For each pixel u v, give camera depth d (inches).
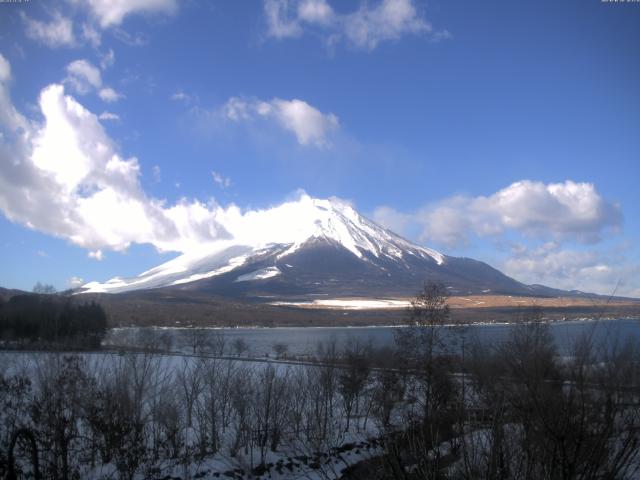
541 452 345.4
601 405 350.9
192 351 3248.0
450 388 909.8
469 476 356.2
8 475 506.9
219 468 1090.7
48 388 920.3
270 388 1279.5
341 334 6830.7
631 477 344.5
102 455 931.3
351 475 849.5
